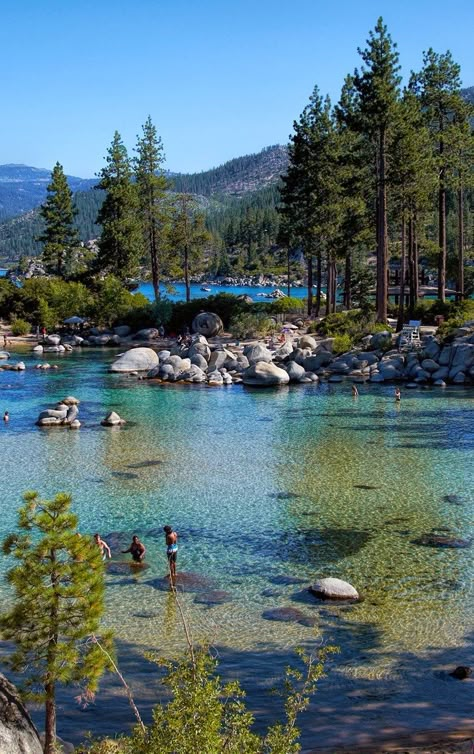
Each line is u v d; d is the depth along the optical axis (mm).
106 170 106438
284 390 58719
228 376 62594
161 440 42000
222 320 91375
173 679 11273
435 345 63062
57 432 44156
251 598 21766
